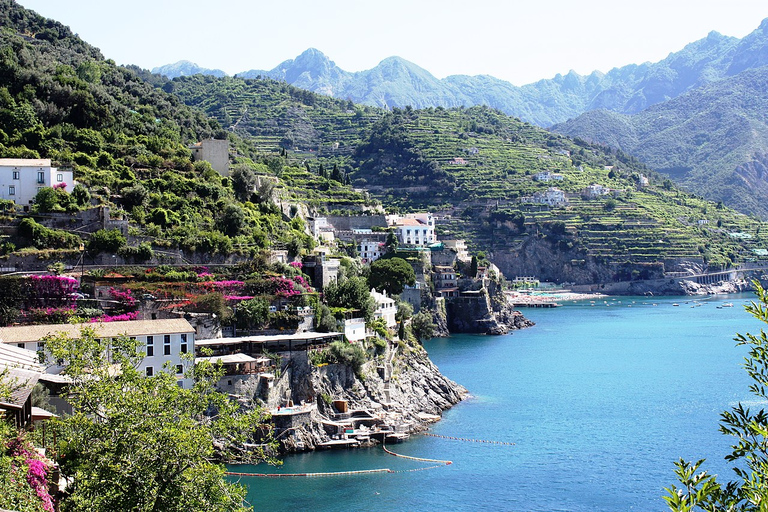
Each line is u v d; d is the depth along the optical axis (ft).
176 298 579.07
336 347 579.48
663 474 494.59
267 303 598.34
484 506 440.04
